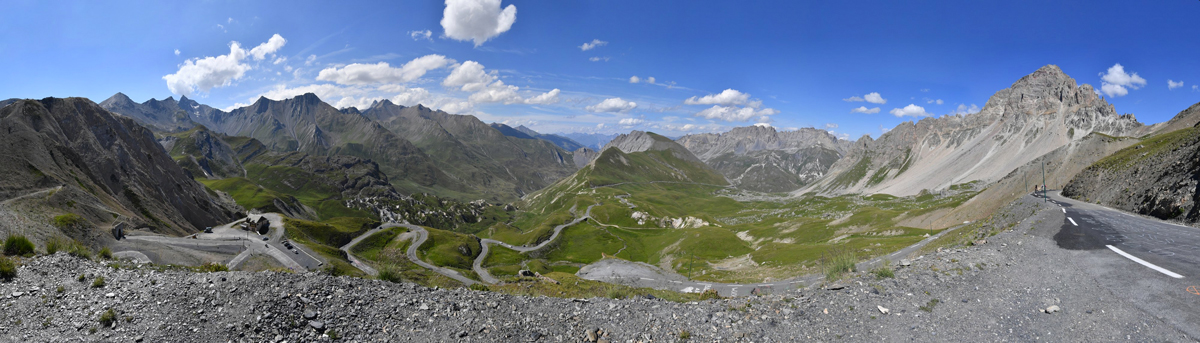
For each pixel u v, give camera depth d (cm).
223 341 1312
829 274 2269
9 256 1767
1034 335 1334
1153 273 1834
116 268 1795
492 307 1675
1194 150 4194
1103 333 1314
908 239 8488
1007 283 1778
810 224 15212
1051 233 3017
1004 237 2981
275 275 1698
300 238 14712
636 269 12800
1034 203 5759
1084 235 2888
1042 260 2136
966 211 11494
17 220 7062
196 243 10394
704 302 1805
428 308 1616
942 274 1895
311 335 1377
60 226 7781
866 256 7038
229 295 1534
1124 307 1482
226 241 11894
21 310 1419
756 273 8888
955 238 5806
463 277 15488
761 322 1526
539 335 1495
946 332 1371
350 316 1505
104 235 8631
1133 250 2359
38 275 1636
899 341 1330
